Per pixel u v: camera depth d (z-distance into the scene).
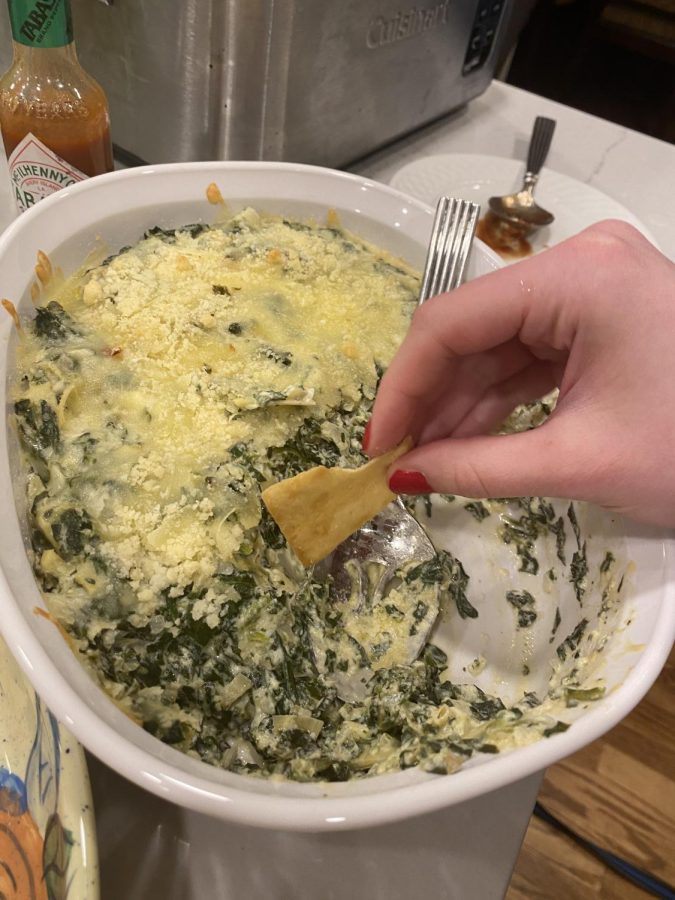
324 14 0.81
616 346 0.51
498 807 0.57
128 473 0.59
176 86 0.85
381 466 0.59
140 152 0.97
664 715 0.97
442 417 0.69
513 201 1.08
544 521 0.73
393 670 0.59
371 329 0.76
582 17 2.10
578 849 0.89
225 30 0.77
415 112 1.12
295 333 0.73
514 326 0.57
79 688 0.43
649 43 2.04
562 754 0.43
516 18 1.81
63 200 0.69
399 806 0.40
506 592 0.71
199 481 0.60
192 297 0.72
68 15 0.67
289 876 0.52
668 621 0.50
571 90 2.19
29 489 0.58
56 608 0.52
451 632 0.67
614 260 0.53
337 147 1.00
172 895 0.50
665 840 0.90
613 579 0.58
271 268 0.77
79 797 0.46
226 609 0.56
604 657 0.51
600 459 0.49
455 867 0.54
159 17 0.80
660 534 0.54
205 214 0.79
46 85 0.72
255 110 0.85
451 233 0.77
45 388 0.62
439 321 0.57
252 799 0.39
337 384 0.70
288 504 0.55
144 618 0.54
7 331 0.60
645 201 1.20
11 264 0.63
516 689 0.64
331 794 0.41
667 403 0.48
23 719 0.53
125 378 0.65
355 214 0.83
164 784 0.39
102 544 0.56
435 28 1.00
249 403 0.65
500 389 0.69
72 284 0.71
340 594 0.64
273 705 0.54
